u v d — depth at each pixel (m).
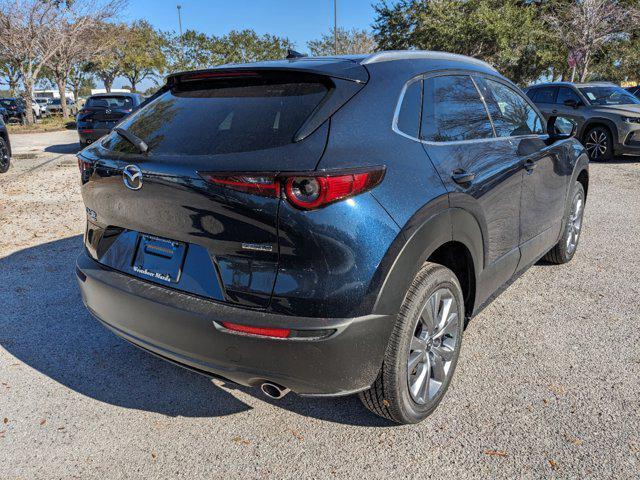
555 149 3.92
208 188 2.05
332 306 2.02
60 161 12.30
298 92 2.29
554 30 25.03
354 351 2.10
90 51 30.70
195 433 2.60
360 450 2.46
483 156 2.88
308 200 1.95
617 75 28.23
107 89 48.06
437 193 2.38
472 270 2.83
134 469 2.36
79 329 3.65
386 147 2.25
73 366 3.19
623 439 2.48
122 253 2.53
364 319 2.08
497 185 2.95
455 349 2.77
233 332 2.08
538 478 2.26
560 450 2.42
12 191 8.45
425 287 2.38
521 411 2.71
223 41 40.81
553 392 2.86
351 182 2.01
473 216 2.67
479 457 2.39
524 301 4.04
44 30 26.33
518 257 3.47
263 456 2.43
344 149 2.09
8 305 4.02
